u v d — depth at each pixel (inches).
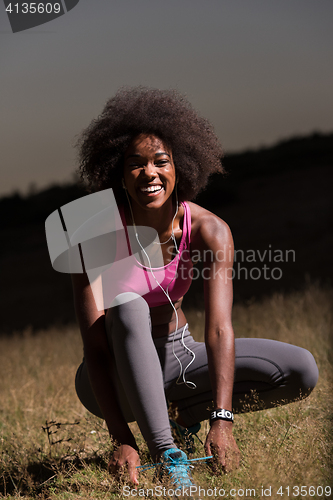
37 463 100.0
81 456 101.9
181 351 94.1
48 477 93.1
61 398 143.1
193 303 292.8
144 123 89.4
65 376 171.3
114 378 86.3
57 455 102.7
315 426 93.1
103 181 93.9
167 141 91.0
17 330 382.9
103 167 93.0
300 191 686.5
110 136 91.7
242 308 234.5
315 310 201.9
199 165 96.6
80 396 97.0
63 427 119.2
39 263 672.4
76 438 109.6
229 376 81.3
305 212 577.6
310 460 79.6
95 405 95.3
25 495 86.7
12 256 736.3
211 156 98.6
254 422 98.7
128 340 78.0
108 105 95.6
